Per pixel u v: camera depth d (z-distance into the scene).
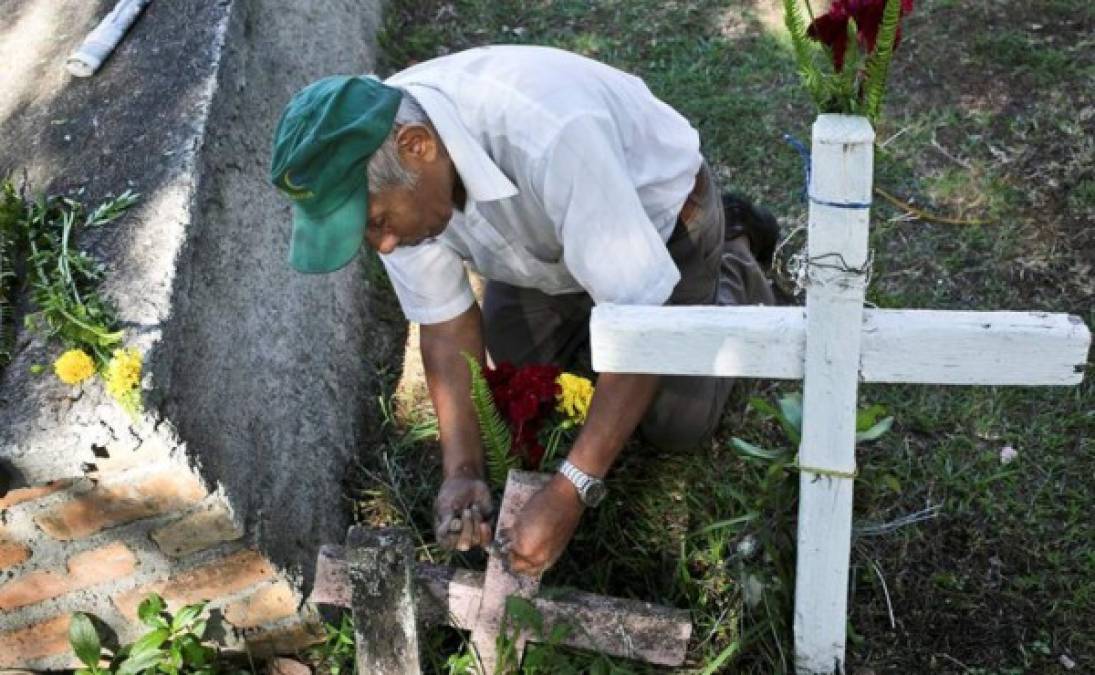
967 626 2.10
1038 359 1.59
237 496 1.89
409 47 3.49
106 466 1.74
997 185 2.87
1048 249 2.73
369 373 2.61
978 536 2.21
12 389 1.77
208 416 1.88
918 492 2.29
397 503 2.34
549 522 1.78
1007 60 3.19
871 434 1.93
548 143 1.60
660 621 1.82
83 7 2.57
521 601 1.81
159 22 2.43
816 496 1.74
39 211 2.01
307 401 2.28
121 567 1.91
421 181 1.58
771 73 3.25
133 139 2.15
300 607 2.04
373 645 1.77
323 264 1.54
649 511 2.26
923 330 1.59
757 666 2.01
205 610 2.01
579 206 1.61
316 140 1.46
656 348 1.66
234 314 2.09
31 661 2.06
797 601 1.85
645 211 1.78
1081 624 2.08
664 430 2.26
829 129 1.45
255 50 2.52
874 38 1.50
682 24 3.44
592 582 2.18
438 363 2.02
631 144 1.74
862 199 1.48
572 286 2.09
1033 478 2.30
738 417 2.44
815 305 1.58
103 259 1.92
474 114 1.63
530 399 1.96
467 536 1.89
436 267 1.92
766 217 2.52
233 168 2.25
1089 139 2.95
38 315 1.85
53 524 1.82
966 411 2.42
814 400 1.66
